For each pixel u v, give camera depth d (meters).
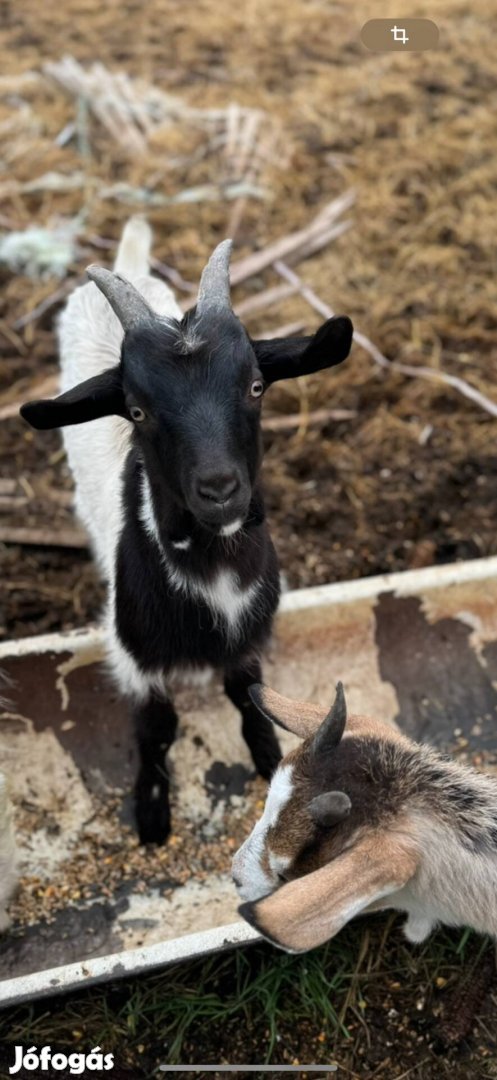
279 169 3.17
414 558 2.24
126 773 1.94
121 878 1.86
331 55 3.71
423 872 1.55
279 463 2.38
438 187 3.07
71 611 2.19
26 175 3.16
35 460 2.40
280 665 1.99
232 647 1.77
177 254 2.89
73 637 1.93
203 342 1.55
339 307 2.74
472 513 2.31
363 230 2.96
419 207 3.05
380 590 1.98
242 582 1.71
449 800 1.56
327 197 3.09
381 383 2.54
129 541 1.73
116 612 1.78
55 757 1.93
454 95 3.49
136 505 1.71
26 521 2.29
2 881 1.74
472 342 2.64
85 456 1.92
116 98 3.39
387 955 1.77
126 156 3.23
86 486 1.93
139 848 1.88
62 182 3.12
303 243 2.90
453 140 3.26
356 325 2.67
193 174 3.16
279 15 3.92
